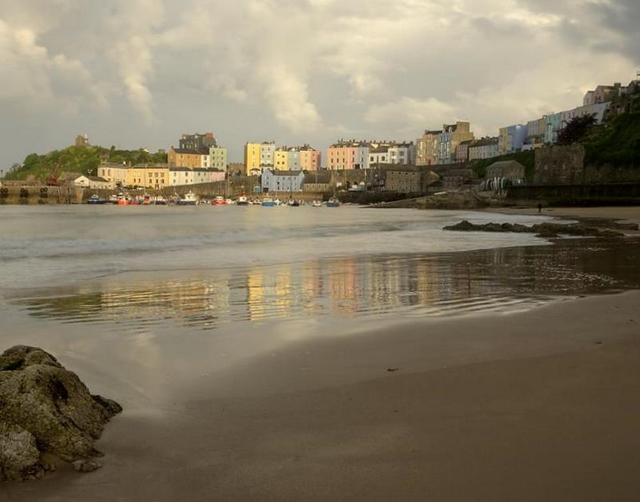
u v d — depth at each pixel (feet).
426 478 15.70
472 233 134.62
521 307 41.42
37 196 566.36
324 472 16.19
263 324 36.14
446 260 74.90
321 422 19.79
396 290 49.96
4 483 15.69
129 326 35.68
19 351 22.20
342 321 36.86
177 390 23.40
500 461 16.60
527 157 531.91
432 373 25.21
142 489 15.48
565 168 386.32
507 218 221.05
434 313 39.50
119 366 27.02
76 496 15.12
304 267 67.15
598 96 558.15
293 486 15.46
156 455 17.40
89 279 56.95
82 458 16.98
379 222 206.28
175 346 30.63
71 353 29.32
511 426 19.11
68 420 18.17
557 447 17.43
